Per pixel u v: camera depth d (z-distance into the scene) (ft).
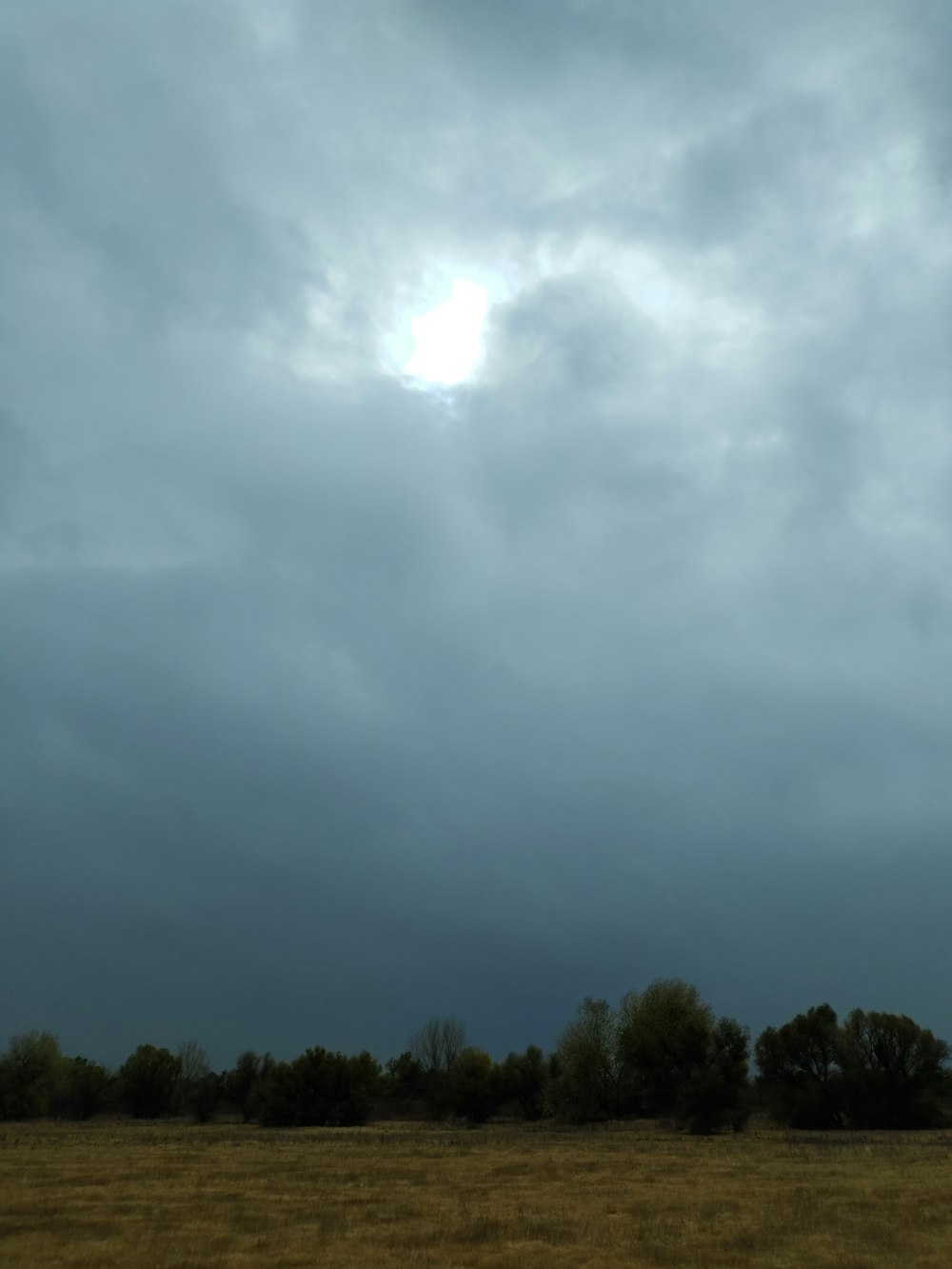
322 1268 64.95
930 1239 76.95
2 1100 314.55
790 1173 131.64
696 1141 204.03
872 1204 98.12
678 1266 66.85
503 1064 329.93
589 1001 281.33
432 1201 100.58
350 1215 90.17
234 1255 69.31
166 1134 233.35
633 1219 88.63
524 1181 120.67
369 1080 303.07
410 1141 203.21
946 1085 261.03
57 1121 320.50
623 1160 152.87
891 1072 260.42
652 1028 264.93
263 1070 350.23
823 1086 264.72
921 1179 123.03
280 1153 165.27
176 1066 356.18
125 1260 66.80
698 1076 241.96
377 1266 65.62
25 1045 322.14
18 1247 72.13
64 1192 106.32
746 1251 72.43
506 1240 76.59
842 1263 67.21
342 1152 168.35
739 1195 106.93
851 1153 167.02
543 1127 274.16
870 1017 267.59
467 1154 165.58
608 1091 275.59
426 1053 425.28
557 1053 286.25
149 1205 95.61
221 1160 147.74
